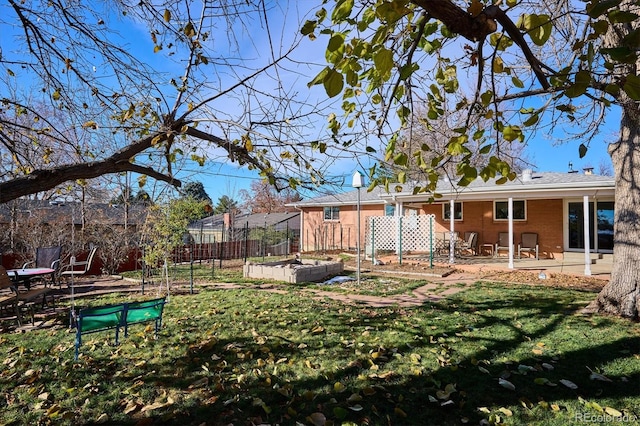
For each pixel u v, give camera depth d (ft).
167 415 8.84
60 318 19.79
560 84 5.56
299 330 15.80
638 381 10.47
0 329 17.54
